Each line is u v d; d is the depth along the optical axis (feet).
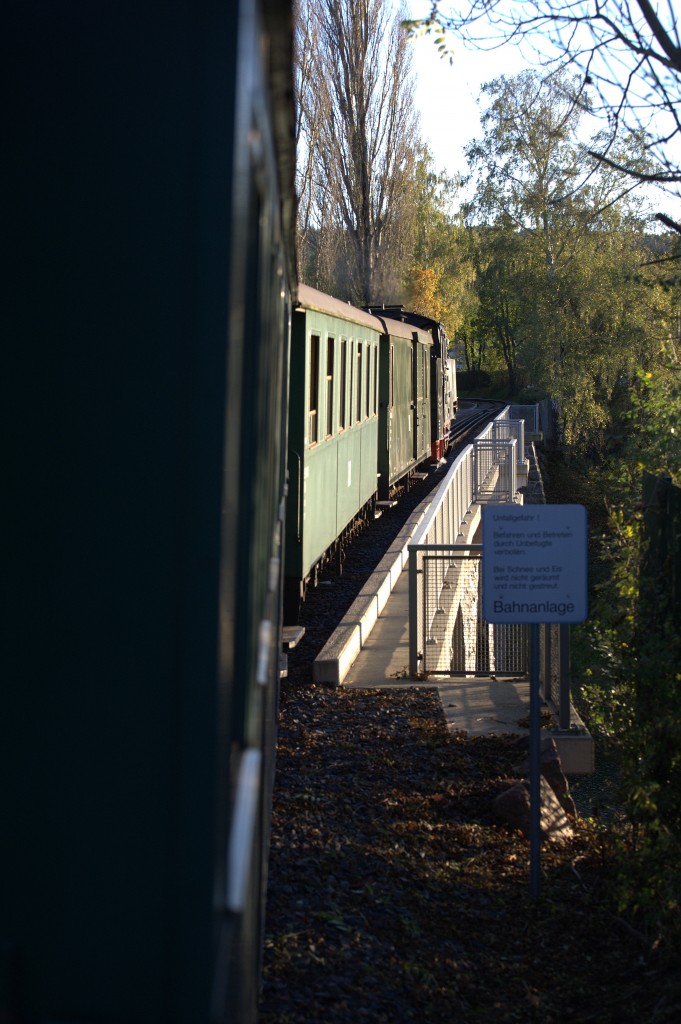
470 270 246.06
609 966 17.52
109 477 5.20
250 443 6.90
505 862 21.31
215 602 5.17
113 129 5.20
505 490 81.05
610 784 25.59
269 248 8.74
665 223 24.07
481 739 27.58
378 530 62.95
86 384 5.23
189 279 5.21
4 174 5.25
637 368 32.01
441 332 102.83
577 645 24.94
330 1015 14.19
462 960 17.15
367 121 138.00
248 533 6.84
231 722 5.70
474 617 43.62
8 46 5.25
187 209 5.20
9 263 5.26
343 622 37.50
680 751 18.90
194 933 5.16
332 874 18.99
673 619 19.47
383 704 30.73
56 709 5.24
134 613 5.22
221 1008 5.35
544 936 18.54
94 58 5.21
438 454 98.37
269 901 17.49
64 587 5.24
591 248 127.44
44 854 5.24
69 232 5.24
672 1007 15.25
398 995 15.31
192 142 5.18
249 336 6.81
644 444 26.61
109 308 5.21
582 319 129.49
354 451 48.96
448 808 23.45
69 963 5.22
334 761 25.49
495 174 138.41
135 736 5.23
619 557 22.57
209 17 5.17
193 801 5.19
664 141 22.40
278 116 8.78
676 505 19.27
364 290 143.13
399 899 18.71
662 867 18.16
